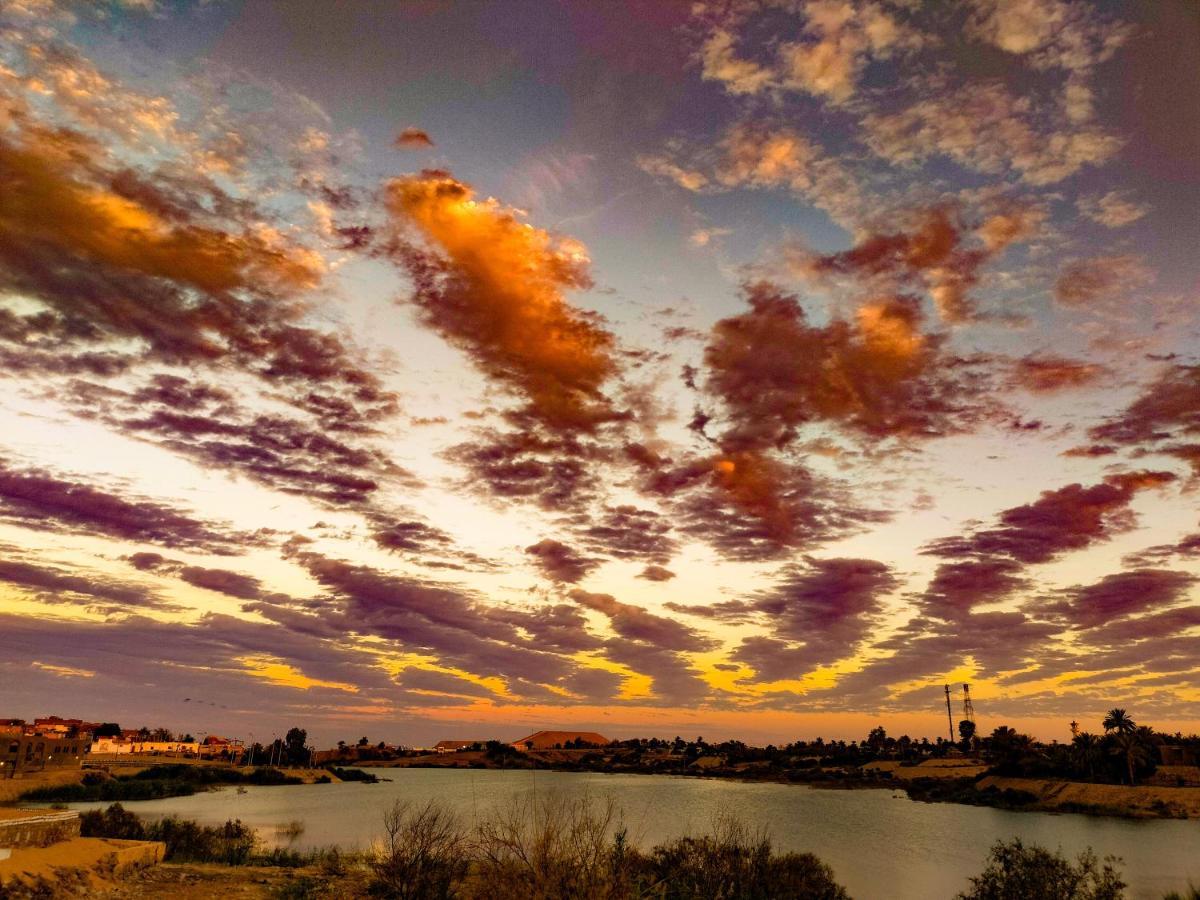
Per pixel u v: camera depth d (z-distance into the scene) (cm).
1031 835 7194
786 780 18412
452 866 2027
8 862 1955
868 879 4306
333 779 15475
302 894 2141
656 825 5672
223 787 12569
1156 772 11675
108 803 8506
